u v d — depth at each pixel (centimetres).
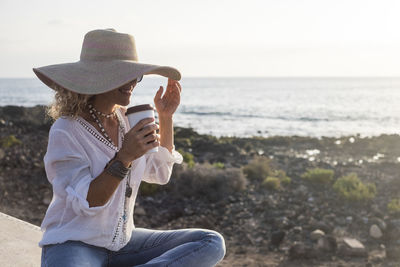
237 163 1719
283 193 1103
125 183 194
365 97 13638
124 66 180
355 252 696
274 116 6275
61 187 177
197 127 4672
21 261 286
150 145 176
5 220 359
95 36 185
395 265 654
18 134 2247
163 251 212
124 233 200
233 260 700
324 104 9681
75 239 185
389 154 2280
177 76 209
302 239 780
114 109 205
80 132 184
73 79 178
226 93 18188
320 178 1212
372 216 886
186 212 964
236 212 958
